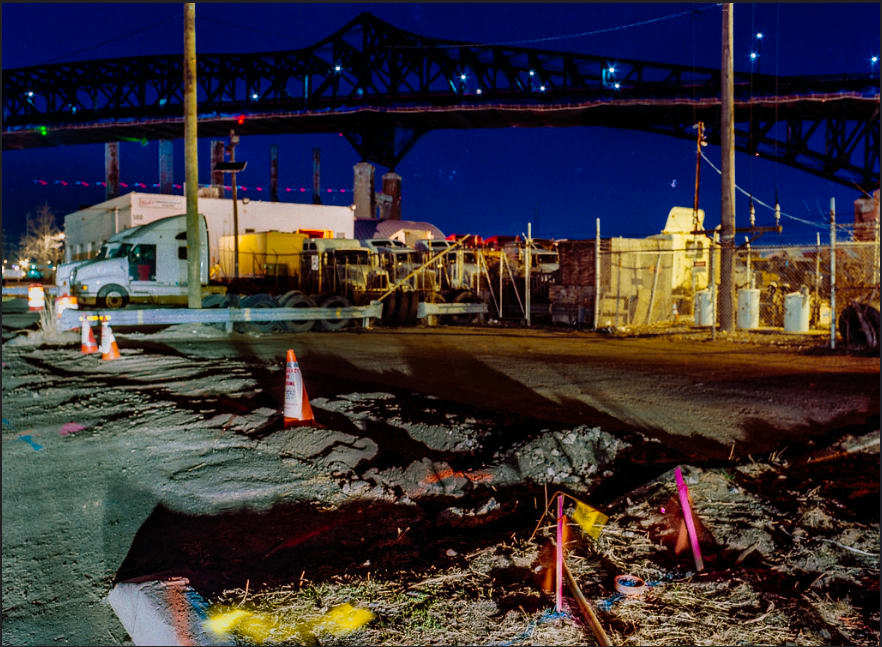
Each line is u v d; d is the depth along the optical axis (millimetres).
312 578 3666
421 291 22734
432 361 11922
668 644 2938
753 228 16797
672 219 22891
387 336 17234
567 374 10406
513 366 11320
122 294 21234
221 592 3482
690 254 22844
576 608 3240
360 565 3826
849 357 12820
